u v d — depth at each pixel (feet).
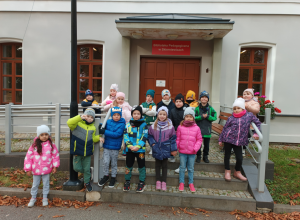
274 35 19.94
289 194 11.03
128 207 10.11
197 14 20.15
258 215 9.57
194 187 11.30
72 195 10.44
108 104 13.69
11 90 21.88
